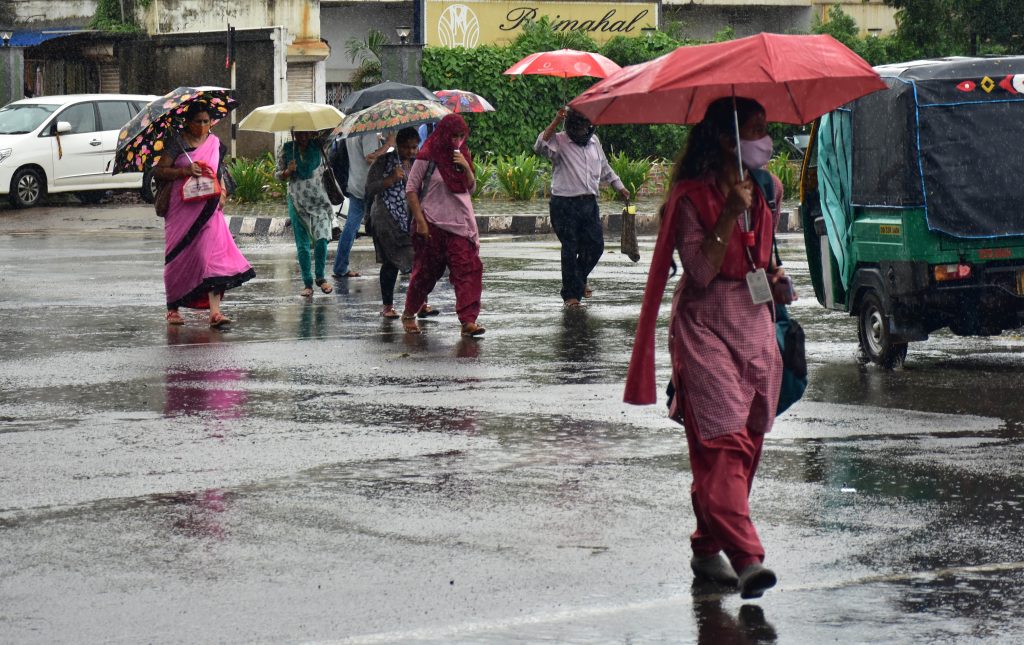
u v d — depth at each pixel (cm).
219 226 1524
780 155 3788
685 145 651
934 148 1180
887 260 1220
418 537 740
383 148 1582
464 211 1441
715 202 639
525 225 2852
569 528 757
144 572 682
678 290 666
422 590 653
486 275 2020
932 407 1070
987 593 643
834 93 696
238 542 731
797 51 636
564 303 1689
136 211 3269
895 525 758
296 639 588
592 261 1683
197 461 911
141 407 1089
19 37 4616
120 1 4534
